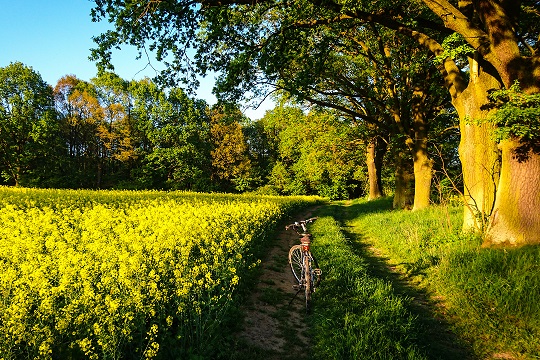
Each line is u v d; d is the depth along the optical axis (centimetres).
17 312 352
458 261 780
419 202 1748
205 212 1252
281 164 6231
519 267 670
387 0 1041
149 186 4797
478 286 650
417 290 731
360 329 492
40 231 871
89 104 4678
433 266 831
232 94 1284
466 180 1029
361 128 2480
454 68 1084
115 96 4928
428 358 432
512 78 793
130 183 4681
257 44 1221
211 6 967
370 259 1020
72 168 4628
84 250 693
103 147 5062
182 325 432
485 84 973
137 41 982
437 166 2034
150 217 1084
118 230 874
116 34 955
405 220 1460
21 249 663
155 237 761
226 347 452
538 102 703
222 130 5309
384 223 1512
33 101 4028
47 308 372
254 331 521
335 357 432
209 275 520
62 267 506
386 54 1861
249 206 1589
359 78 1978
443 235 1036
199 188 5122
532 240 783
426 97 1844
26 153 3909
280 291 709
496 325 539
